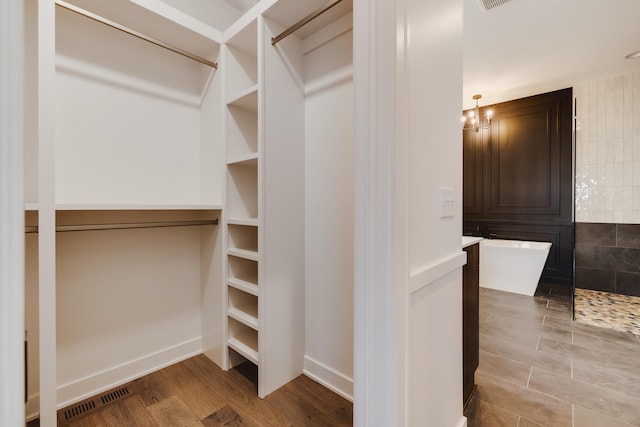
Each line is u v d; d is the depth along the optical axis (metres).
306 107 1.68
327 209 1.58
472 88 3.29
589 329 2.31
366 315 0.77
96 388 1.48
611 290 3.21
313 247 1.66
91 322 1.48
